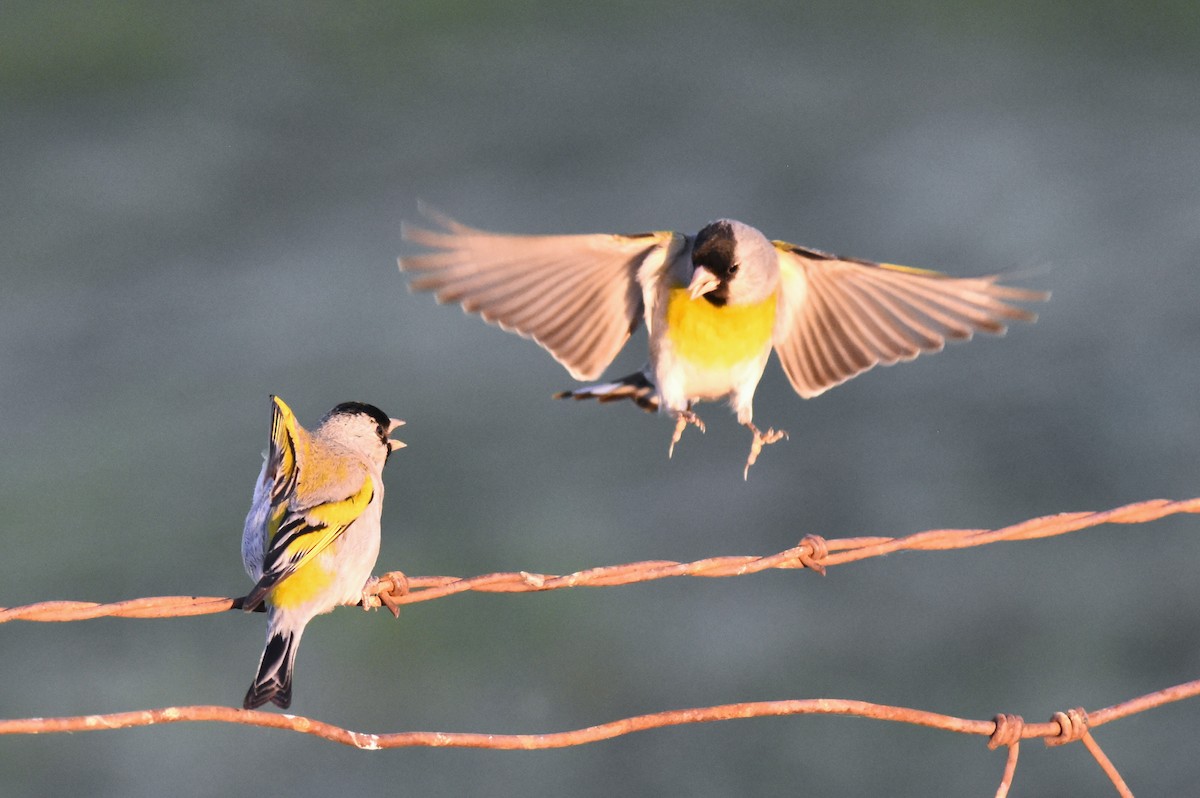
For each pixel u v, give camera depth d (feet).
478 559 52.49
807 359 26.45
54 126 90.94
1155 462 56.44
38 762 44.47
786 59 97.14
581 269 25.34
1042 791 42.65
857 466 57.21
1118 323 65.72
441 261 24.36
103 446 61.21
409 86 95.81
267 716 17.34
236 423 62.44
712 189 82.48
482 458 58.85
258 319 70.74
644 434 59.88
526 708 46.09
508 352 66.74
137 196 83.30
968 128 86.43
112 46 97.40
